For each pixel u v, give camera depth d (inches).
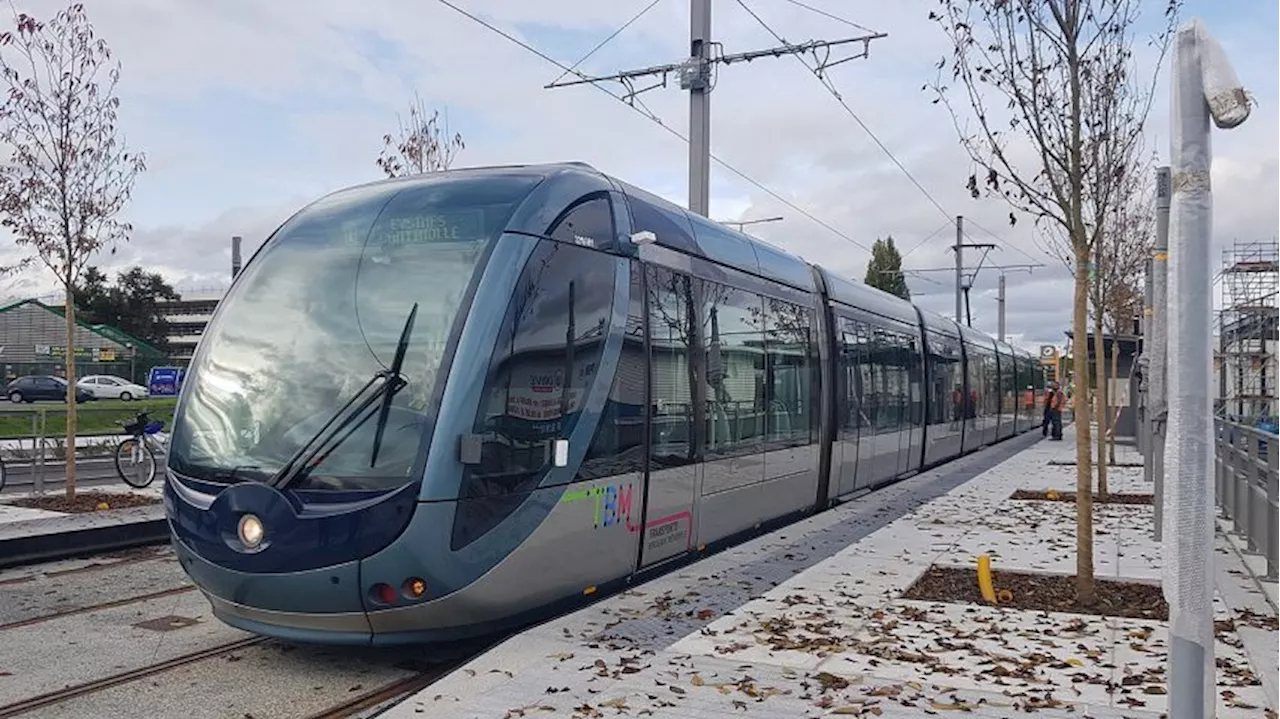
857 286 703.1
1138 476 808.3
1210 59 153.9
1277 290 1384.1
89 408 935.7
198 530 285.6
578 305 328.8
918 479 808.9
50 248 573.0
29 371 2317.9
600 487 335.6
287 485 279.1
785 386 522.9
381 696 270.5
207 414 302.8
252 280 324.2
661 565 394.0
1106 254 895.7
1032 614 324.8
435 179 334.3
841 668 263.9
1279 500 383.2
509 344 296.5
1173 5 371.9
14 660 301.3
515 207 313.9
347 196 339.3
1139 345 1097.4
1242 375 1344.7
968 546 453.1
